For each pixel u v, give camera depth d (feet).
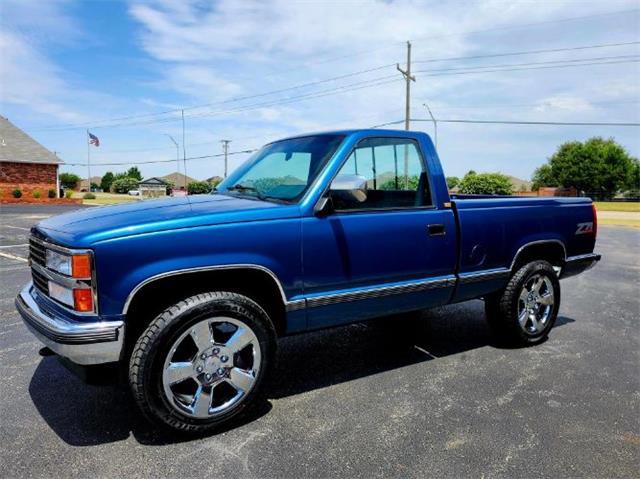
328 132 12.39
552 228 15.37
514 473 8.48
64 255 8.88
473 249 13.44
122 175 318.45
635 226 68.74
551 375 12.89
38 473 8.36
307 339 15.76
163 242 9.02
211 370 9.55
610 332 16.81
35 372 12.77
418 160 12.86
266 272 10.08
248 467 8.59
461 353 14.56
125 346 9.32
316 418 10.41
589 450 9.23
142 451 9.08
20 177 118.73
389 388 11.99
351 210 11.37
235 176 13.60
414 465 8.68
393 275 12.01
